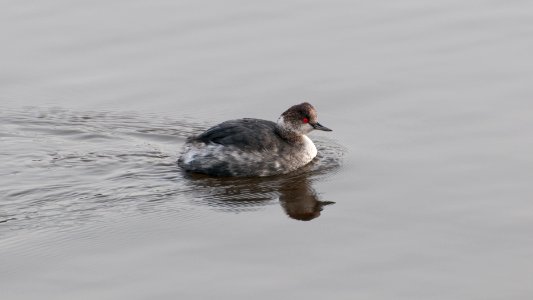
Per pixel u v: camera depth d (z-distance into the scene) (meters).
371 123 17.80
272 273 12.97
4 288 12.63
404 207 14.80
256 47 20.50
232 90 19.08
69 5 22.34
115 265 13.21
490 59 19.73
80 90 19.28
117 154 16.98
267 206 15.05
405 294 12.42
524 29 20.86
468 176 15.65
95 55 20.41
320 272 12.98
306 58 20.03
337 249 13.59
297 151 16.50
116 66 20.02
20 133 17.78
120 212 14.80
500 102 18.11
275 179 16.14
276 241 13.86
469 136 17.02
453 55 19.95
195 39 20.84
